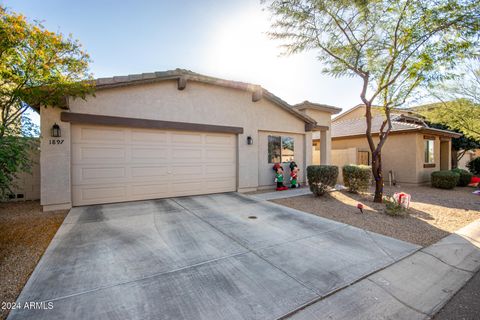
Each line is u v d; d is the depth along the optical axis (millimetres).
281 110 10617
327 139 13102
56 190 6273
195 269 3367
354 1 6629
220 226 5289
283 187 10109
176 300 2662
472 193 10766
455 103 11914
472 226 5750
